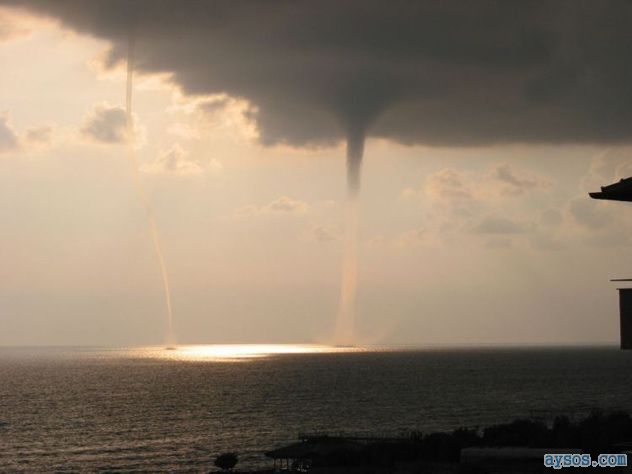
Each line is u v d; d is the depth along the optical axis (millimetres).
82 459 132000
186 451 138875
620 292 39719
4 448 143750
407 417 184375
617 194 40781
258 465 121875
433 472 82562
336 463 91188
